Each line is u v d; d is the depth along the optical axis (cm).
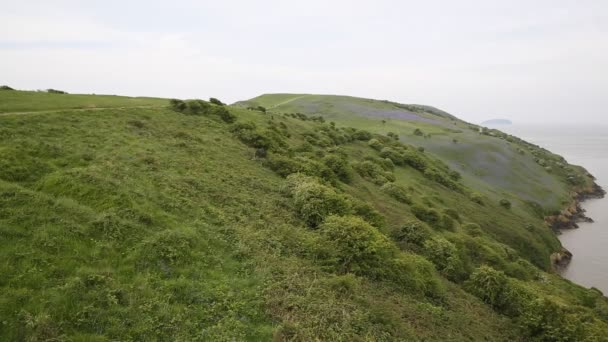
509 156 8350
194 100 4047
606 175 12056
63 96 3362
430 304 1719
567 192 7919
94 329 978
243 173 2597
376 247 1841
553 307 1805
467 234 3547
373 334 1235
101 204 1525
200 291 1232
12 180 1562
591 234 5969
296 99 11950
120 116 2950
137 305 1090
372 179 4194
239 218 1866
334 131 5997
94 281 1123
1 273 1052
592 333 1708
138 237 1400
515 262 3153
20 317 933
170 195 1847
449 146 8006
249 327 1119
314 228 2097
